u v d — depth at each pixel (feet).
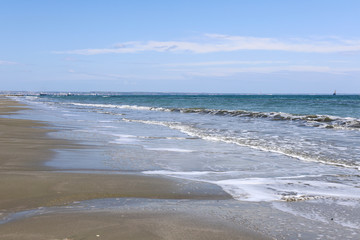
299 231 13.98
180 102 245.65
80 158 30.76
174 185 21.49
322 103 211.00
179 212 16.10
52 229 13.57
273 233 13.73
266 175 25.21
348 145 40.98
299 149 37.86
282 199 18.83
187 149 37.42
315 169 27.45
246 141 44.45
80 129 57.93
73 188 20.20
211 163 29.60
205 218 15.26
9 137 44.32
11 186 20.25
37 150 34.42
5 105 165.37
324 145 40.98
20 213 15.79
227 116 98.32
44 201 17.75
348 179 24.02
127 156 32.35
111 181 22.11
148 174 24.81
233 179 23.79
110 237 12.82
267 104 200.44
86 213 15.74
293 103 212.84
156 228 13.83
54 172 24.45
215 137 48.37
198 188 20.95
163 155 33.30
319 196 19.47
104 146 38.65
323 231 14.05
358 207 17.40
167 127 63.72
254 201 18.45
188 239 12.83
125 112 120.16
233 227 14.23
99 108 154.71
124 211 16.14
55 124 66.08
